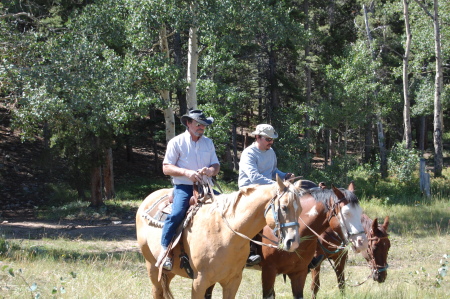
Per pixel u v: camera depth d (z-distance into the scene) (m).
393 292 7.70
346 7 32.16
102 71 15.31
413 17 28.11
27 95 13.38
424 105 30.27
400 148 24.12
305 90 31.92
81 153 20.83
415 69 28.28
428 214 17.50
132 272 9.23
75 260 10.85
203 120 5.57
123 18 19.30
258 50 26.30
